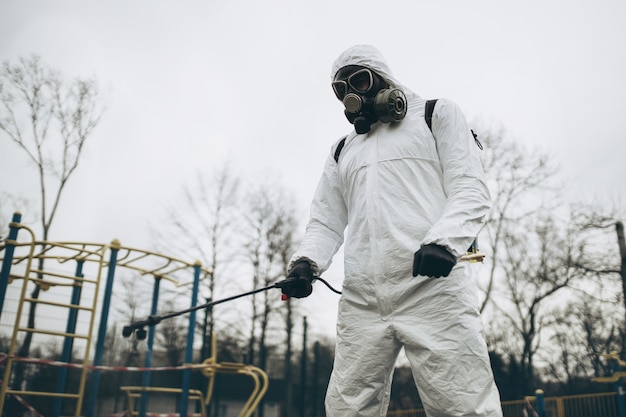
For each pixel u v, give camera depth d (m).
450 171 1.94
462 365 1.72
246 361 16.31
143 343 8.22
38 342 7.79
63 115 13.39
